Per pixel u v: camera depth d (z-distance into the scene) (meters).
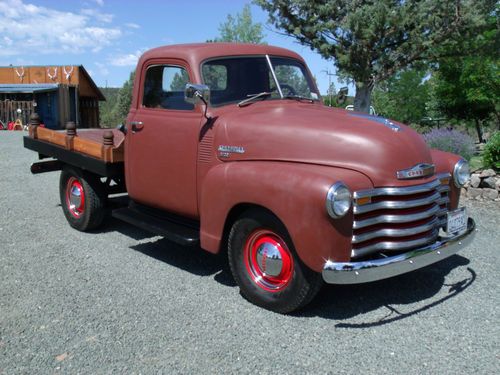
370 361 3.27
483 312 3.96
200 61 4.59
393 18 12.73
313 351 3.40
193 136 4.55
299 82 5.26
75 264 5.02
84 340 3.54
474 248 5.46
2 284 4.50
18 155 13.12
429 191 3.86
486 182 7.66
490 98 16.77
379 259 3.54
